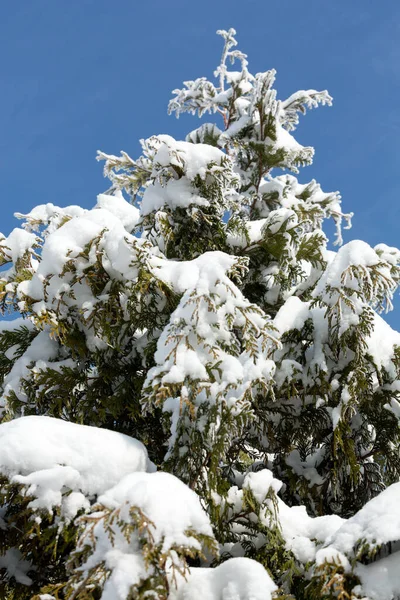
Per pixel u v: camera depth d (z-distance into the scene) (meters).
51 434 3.42
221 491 3.91
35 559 3.73
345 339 4.39
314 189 7.78
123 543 2.55
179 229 5.73
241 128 7.68
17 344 5.34
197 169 5.43
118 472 3.40
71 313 4.65
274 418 5.09
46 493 3.18
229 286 3.83
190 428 3.89
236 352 4.01
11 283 4.51
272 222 5.61
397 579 2.80
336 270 4.49
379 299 5.64
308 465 5.52
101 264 4.51
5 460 3.25
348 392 4.39
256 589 2.59
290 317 4.70
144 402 3.53
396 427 4.93
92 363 5.09
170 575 2.71
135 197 7.01
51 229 5.84
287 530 3.94
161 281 4.38
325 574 2.86
